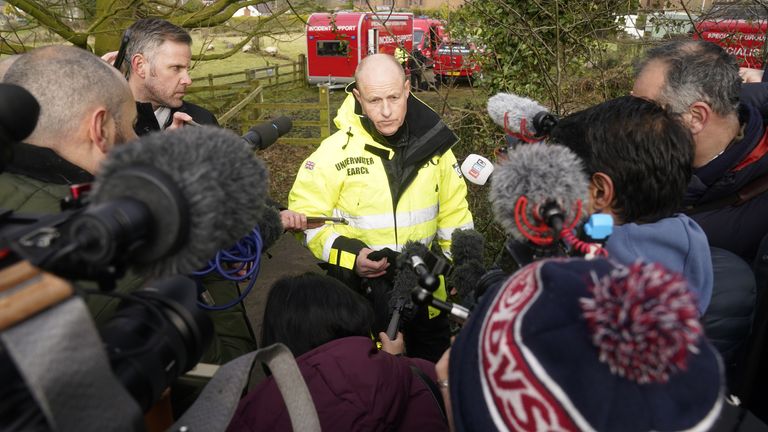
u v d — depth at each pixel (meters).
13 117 0.81
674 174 1.15
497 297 0.81
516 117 1.57
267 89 16.11
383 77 2.18
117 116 1.37
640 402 0.63
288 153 9.04
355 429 1.23
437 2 10.78
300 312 1.52
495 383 0.71
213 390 0.85
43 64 1.28
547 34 4.51
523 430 0.67
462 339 0.84
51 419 0.52
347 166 2.35
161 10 5.85
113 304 1.10
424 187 2.39
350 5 5.53
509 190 0.96
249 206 0.81
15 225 0.73
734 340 1.37
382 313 2.27
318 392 1.29
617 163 1.15
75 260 0.61
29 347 0.51
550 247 0.94
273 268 4.89
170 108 2.69
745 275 1.39
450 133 2.38
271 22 6.10
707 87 1.61
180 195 0.68
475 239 1.80
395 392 1.30
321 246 2.38
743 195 1.68
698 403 0.65
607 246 1.14
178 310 0.80
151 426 0.95
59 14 4.82
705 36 4.63
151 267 0.74
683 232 1.16
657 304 0.60
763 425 1.04
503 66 4.69
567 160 0.96
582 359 0.64
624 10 4.55
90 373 0.56
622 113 1.17
